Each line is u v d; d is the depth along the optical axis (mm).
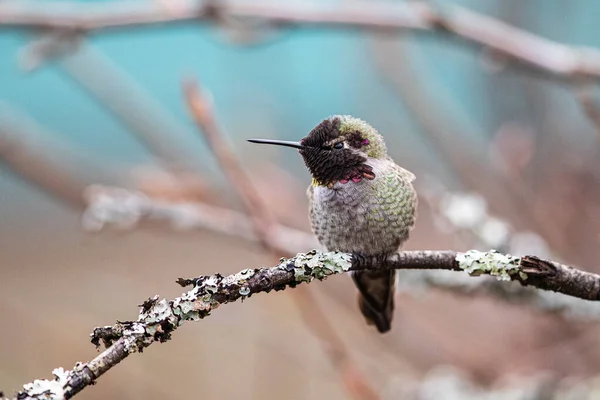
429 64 12852
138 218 8836
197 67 12953
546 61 8258
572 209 10430
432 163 12078
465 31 8531
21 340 11195
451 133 11164
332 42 12625
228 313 10711
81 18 8938
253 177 10656
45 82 14516
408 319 10734
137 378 10500
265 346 10406
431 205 9016
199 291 4453
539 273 5035
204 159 11484
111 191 9352
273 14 8984
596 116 8195
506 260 5094
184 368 10680
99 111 14398
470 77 12516
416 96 11234
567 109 11398
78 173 11156
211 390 10547
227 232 8758
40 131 11398
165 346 10891
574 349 9945
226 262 12828
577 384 8820
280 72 11680
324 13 8945
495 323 10727
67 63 10859
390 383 9656
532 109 11406
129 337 4219
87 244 12648
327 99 12422
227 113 11391
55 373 4055
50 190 10898
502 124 11617
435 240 11742
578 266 9883
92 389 10227
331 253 5012
